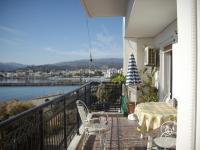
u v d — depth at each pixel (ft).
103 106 28.19
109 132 19.33
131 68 26.08
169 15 17.57
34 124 8.82
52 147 11.53
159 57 26.27
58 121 12.71
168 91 24.40
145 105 16.66
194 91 5.57
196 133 5.65
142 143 16.52
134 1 14.26
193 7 5.53
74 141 16.17
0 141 6.38
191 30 5.56
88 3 22.43
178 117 6.01
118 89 28.35
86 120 14.69
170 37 20.77
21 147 7.64
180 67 5.96
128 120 23.73
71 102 16.30
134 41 29.86
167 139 11.44
